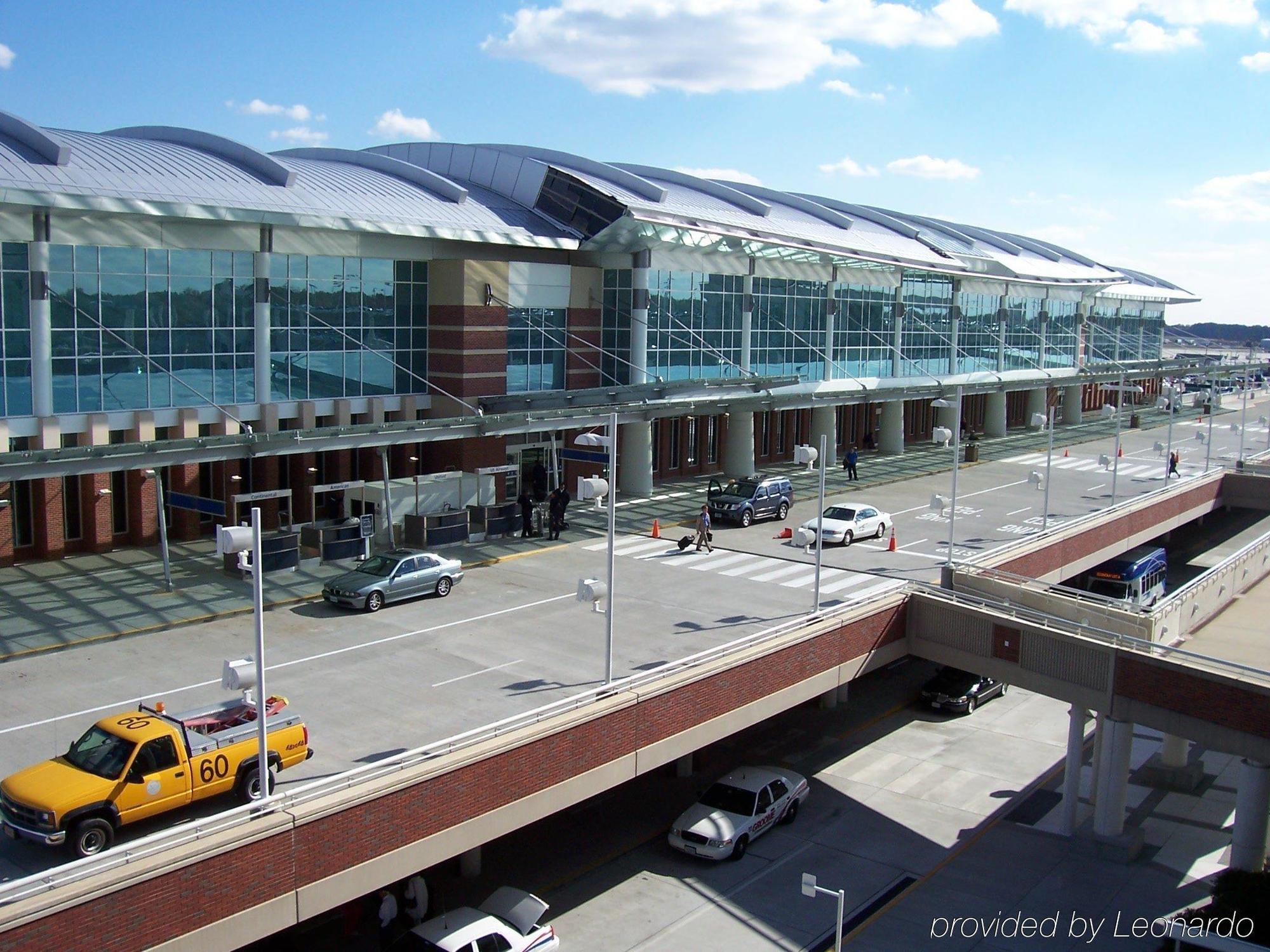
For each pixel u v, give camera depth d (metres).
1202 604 36.50
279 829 16.58
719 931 22.34
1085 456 69.69
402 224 40.62
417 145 53.91
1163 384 111.19
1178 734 26.09
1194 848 27.42
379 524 37.22
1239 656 32.75
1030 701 37.12
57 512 33.28
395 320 43.38
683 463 55.59
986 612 30.02
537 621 29.38
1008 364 81.50
